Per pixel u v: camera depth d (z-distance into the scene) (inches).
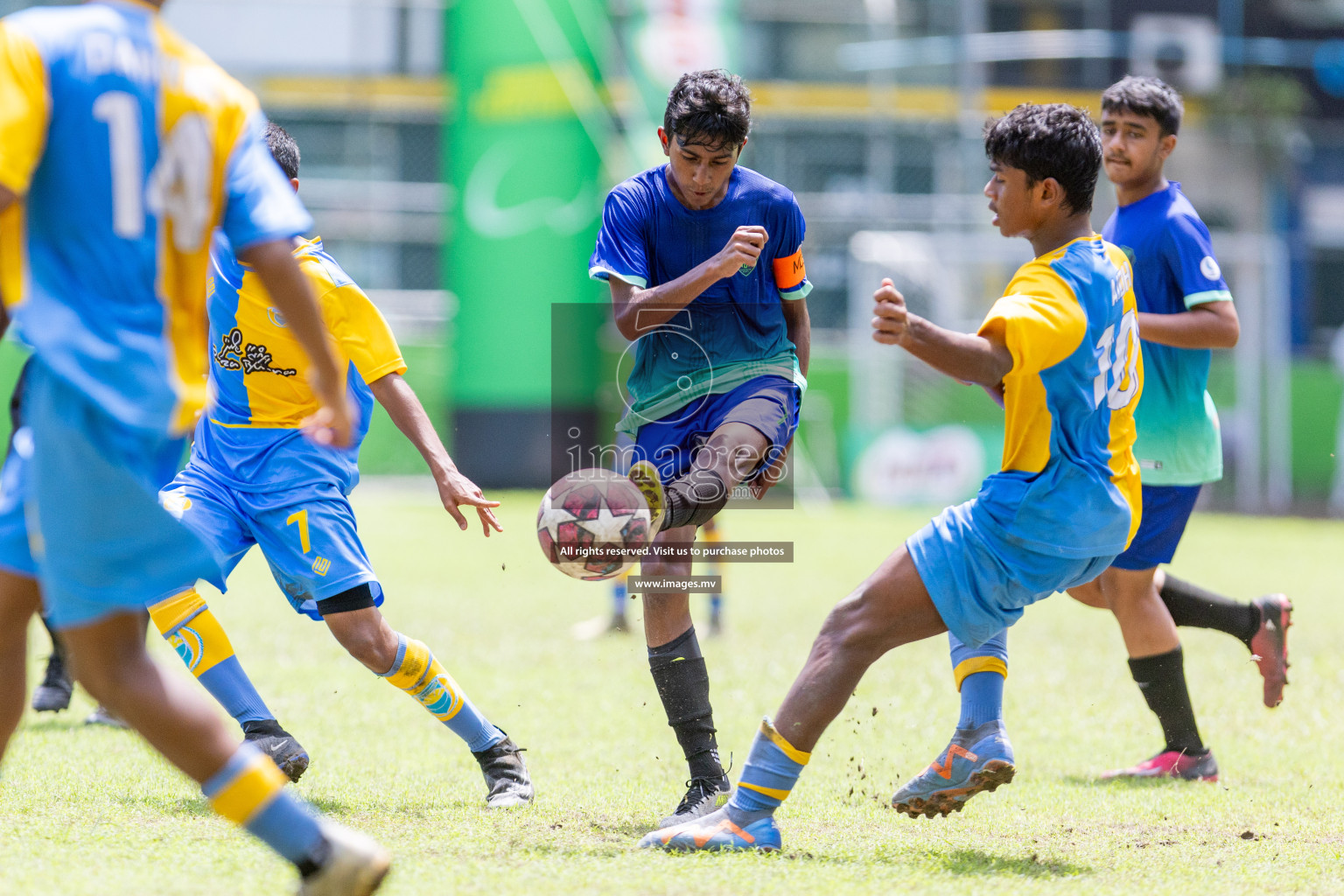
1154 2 3065.9
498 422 2652.6
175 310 347.3
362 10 2861.7
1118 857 466.9
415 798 550.0
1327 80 3122.5
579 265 2664.9
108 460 336.2
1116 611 639.8
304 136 2869.1
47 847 436.8
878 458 2775.6
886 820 526.3
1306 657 977.5
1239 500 2938.0
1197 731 626.8
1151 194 671.8
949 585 452.1
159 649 1013.2
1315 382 2987.2
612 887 402.6
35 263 332.2
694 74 516.4
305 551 542.9
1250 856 468.1
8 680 388.8
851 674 460.1
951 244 2886.3
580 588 1392.7
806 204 2945.4
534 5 2662.4
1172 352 637.9
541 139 2659.9
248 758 356.2
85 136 331.6
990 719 487.5
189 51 354.6
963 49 2999.5
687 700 523.8
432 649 984.3
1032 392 449.1
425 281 2888.8
